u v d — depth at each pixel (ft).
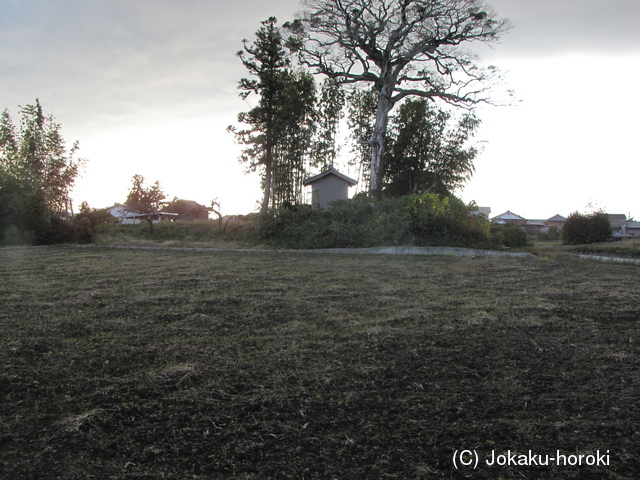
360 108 94.43
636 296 22.12
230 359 12.53
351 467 7.47
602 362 12.42
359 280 27.61
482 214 59.82
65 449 7.87
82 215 66.59
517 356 12.97
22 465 7.33
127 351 13.04
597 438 8.32
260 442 8.20
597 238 81.92
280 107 84.02
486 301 20.90
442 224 56.95
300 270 32.37
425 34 72.02
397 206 60.34
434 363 12.39
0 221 58.34
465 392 10.43
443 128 90.38
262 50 84.38
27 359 12.26
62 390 10.32
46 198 63.93
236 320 16.89
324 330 15.74
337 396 10.20
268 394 10.20
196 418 9.09
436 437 8.41
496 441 8.27
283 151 88.99
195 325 16.07
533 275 30.91
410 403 9.86
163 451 7.88
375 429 8.71
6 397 9.87
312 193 77.51
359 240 56.65
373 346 13.88
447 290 24.20
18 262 36.29
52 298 20.40
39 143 67.41
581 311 18.70
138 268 32.35
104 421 8.86
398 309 19.15
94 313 17.53
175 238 67.10
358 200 65.10
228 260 39.60
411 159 91.71
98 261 37.42
